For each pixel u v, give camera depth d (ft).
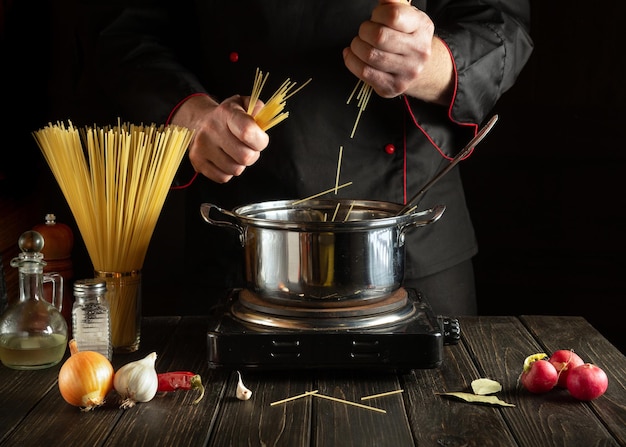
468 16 6.72
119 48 6.74
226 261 6.84
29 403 4.50
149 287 10.55
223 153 5.75
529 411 4.36
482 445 3.97
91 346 4.99
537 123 10.46
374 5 6.49
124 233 5.19
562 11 10.25
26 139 9.22
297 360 4.69
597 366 4.97
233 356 4.69
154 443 4.01
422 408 4.39
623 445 3.97
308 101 6.56
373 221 4.66
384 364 4.70
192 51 7.20
